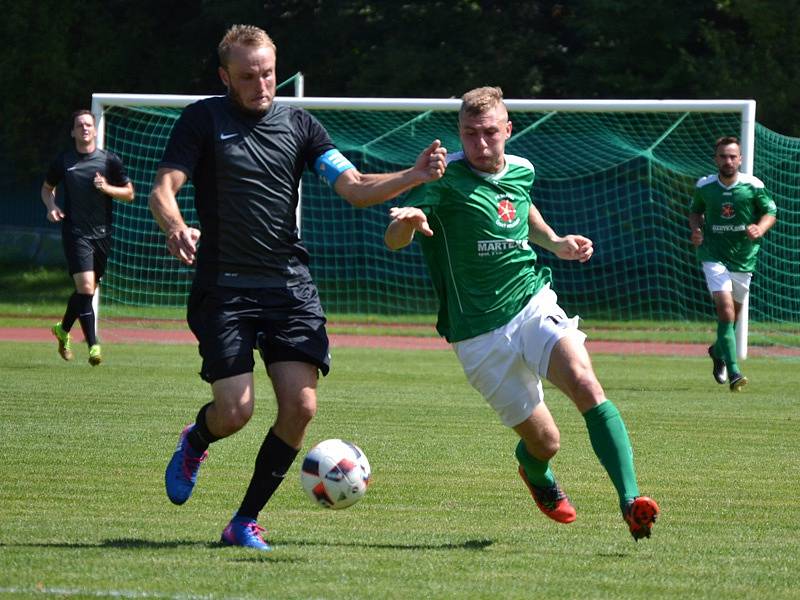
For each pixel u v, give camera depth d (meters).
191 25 86.19
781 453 23.16
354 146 66.50
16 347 45.84
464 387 34.44
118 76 86.12
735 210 33.62
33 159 85.81
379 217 73.62
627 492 13.73
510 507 17.55
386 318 64.94
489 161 14.84
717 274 33.81
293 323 14.20
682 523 16.33
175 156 13.84
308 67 84.50
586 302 67.94
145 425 25.45
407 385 34.84
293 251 14.46
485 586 11.98
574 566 13.17
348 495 14.46
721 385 36.16
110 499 17.56
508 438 24.70
